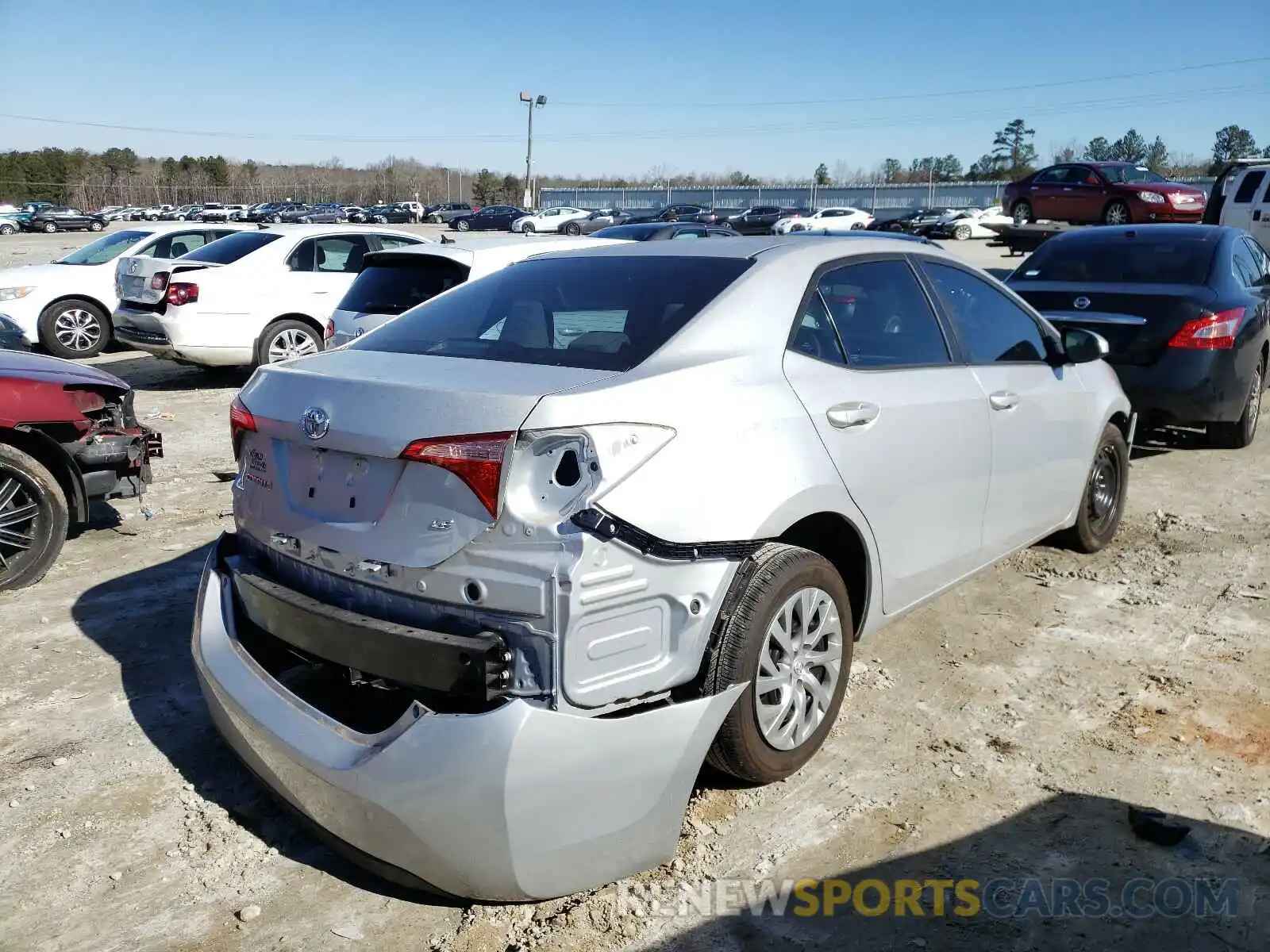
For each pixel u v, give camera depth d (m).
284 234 11.23
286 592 3.03
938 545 3.88
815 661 3.27
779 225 46.03
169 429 8.95
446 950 2.61
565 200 83.56
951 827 3.10
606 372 2.87
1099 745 3.56
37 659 4.28
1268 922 2.69
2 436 5.07
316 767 2.69
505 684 2.55
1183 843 3.00
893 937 2.64
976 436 3.98
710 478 2.82
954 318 4.12
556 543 2.53
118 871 2.94
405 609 2.73
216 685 3.08
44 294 12.80
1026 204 22.61
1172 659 4.23
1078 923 2.69
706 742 2.79
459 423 2.61
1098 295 7.20
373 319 7.66
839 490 3.26
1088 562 5.38
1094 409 4.98
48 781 3.39
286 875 2.93
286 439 3.00
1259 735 3.62
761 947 2.61
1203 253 7.43
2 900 2.82
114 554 5.61
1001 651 4.32
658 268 3.56
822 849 3.00
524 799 2.47
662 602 2.73
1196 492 6.69
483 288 3.77
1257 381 7.66
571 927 2.68
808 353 3.37
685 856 2.96
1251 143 93.31
